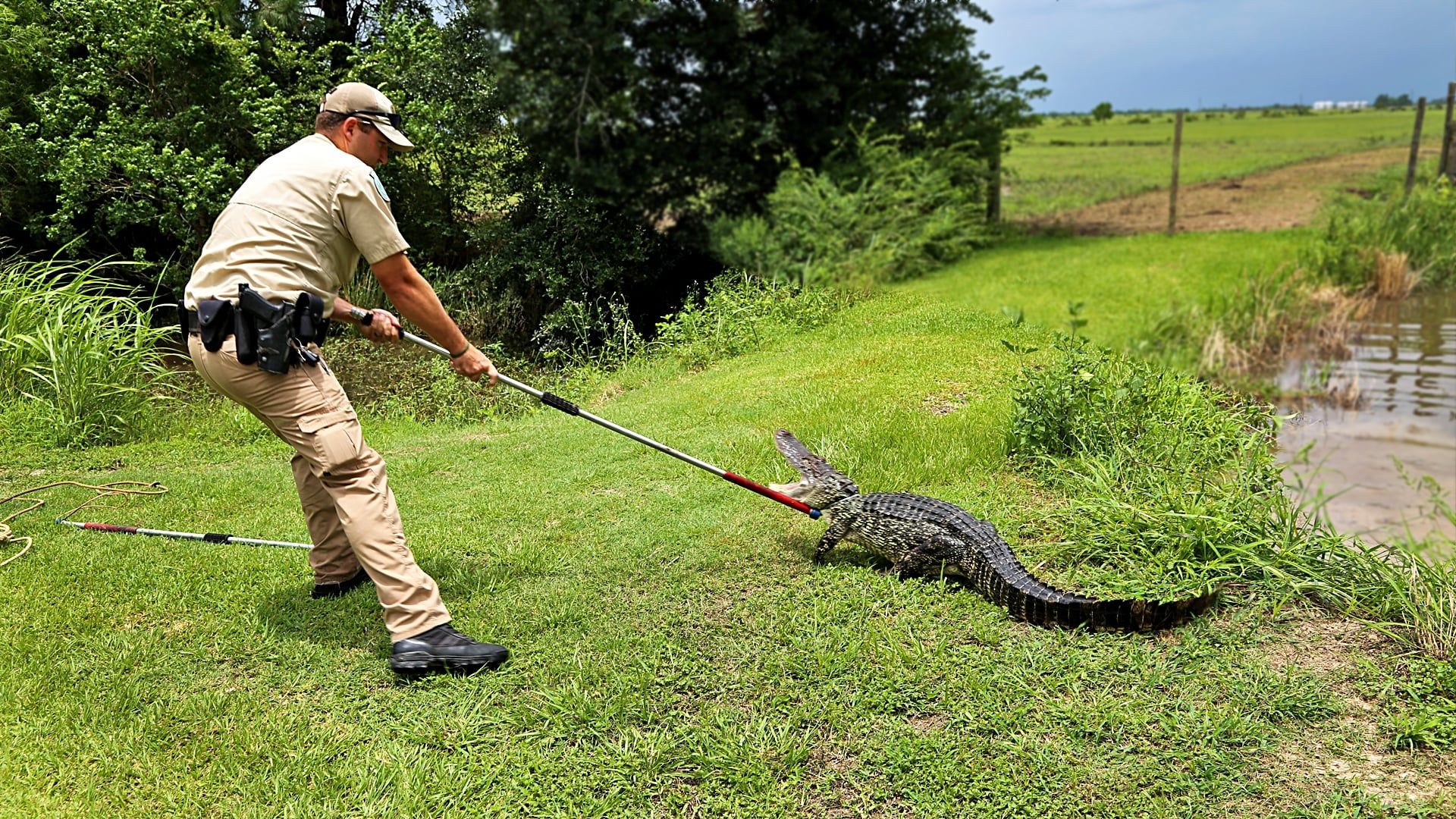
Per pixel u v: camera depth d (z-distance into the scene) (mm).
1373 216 11828
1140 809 2516
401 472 5680
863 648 3299
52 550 4441
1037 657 3219
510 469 5633
